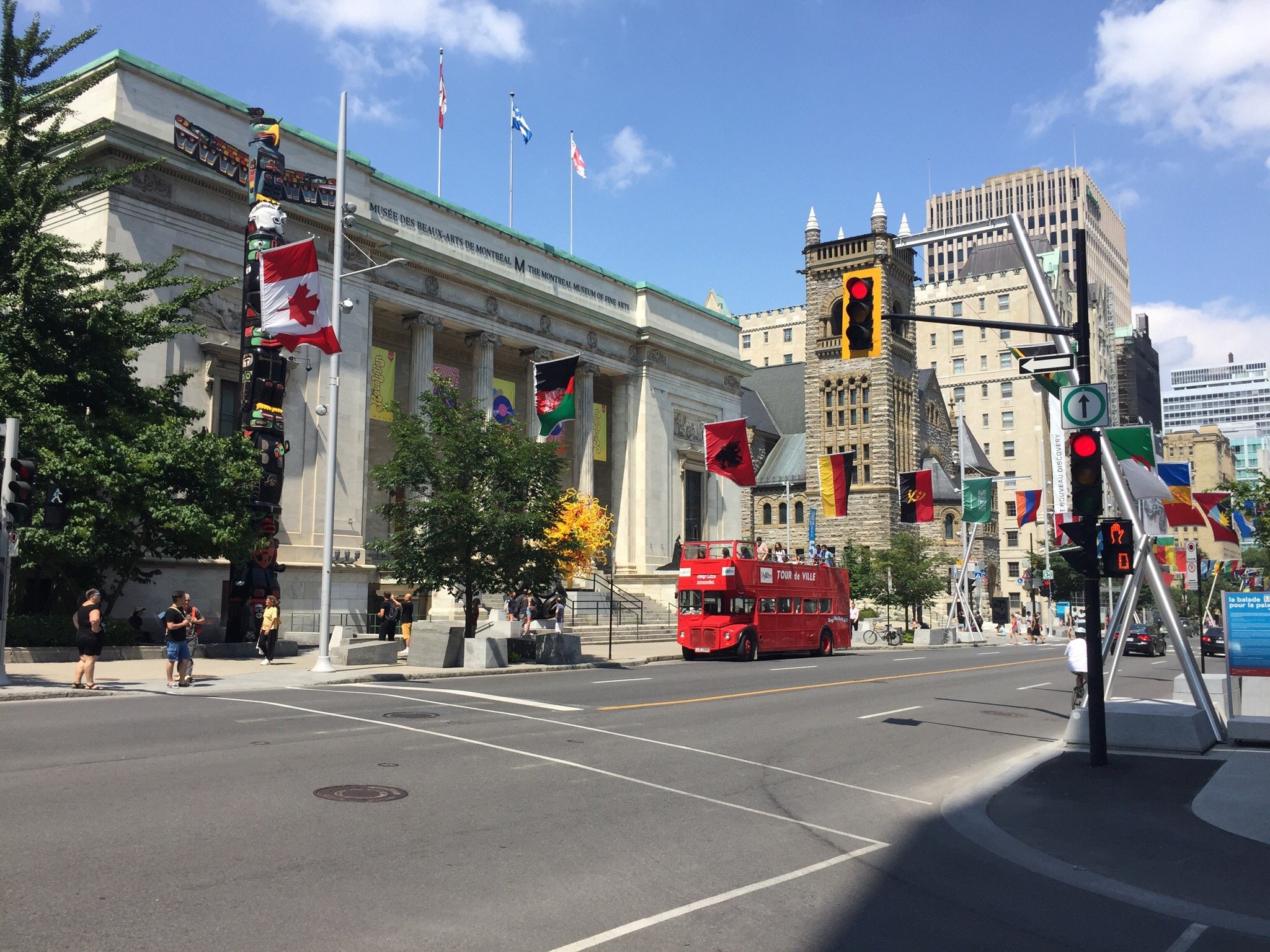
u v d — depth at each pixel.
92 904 6.95
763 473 91.00
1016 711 22.77
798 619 42.69
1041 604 102.50
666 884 8.30
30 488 20.11
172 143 36.19
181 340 36.84
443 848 8.91
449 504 31.78
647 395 62.19
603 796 11.63
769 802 12.00
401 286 46.97
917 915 7.83
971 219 182.00
